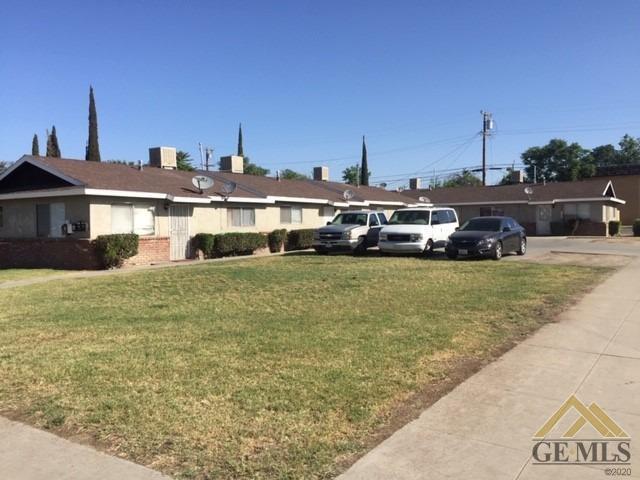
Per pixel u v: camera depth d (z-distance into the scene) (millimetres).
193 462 3877
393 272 14602
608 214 39938
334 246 22109
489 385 5367
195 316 8922
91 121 40969
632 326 7848
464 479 3623
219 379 5570
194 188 23219
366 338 7148
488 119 53750
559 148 77750
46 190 18875
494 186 45812
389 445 4098
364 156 59344
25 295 11906
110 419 4617
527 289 11148
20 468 3869
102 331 7883
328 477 3658
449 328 7680
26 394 5277
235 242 23562
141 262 19922
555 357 6320
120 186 19266
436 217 21953
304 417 4598
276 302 10148
